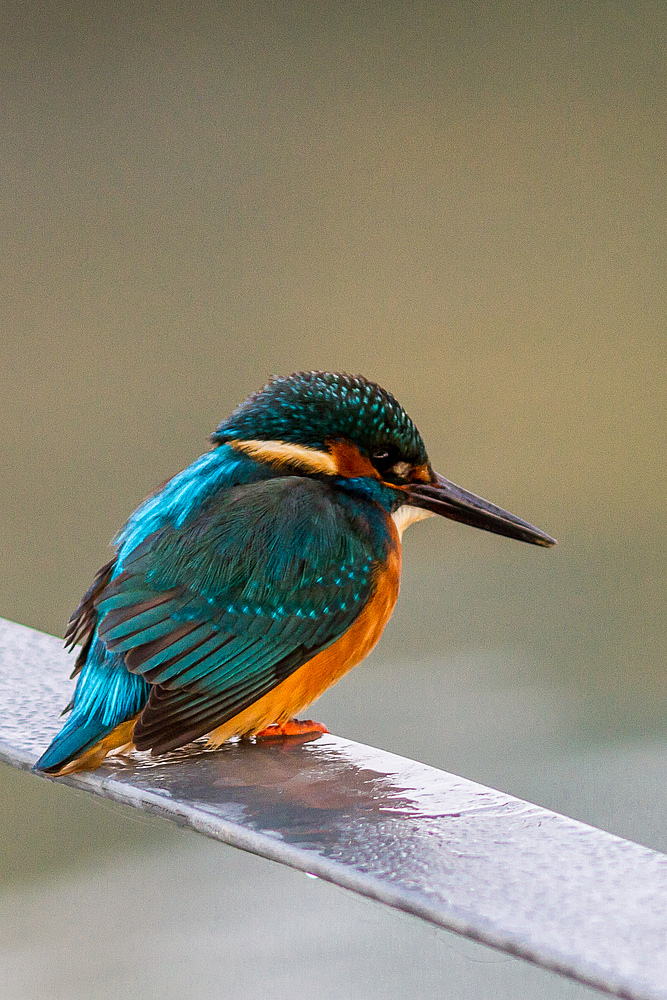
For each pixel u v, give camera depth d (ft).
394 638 32.27
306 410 18.26
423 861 13.10
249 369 47.88
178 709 15.78
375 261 57.16
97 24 74.02
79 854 15.87
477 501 19.35
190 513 17.11
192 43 74.18
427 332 51.80
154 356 47.80
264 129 68.08
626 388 48.44
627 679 30.40
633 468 42.93
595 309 54.70
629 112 70.69
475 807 14.53
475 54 76.33
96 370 46.88
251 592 16.52
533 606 34.35
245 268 55.83
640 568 36.99
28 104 67.72
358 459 18.49
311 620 16.96
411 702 29.43
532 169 66.90
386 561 17.88
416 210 62.28
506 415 46.62
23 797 16.20
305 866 13.46
